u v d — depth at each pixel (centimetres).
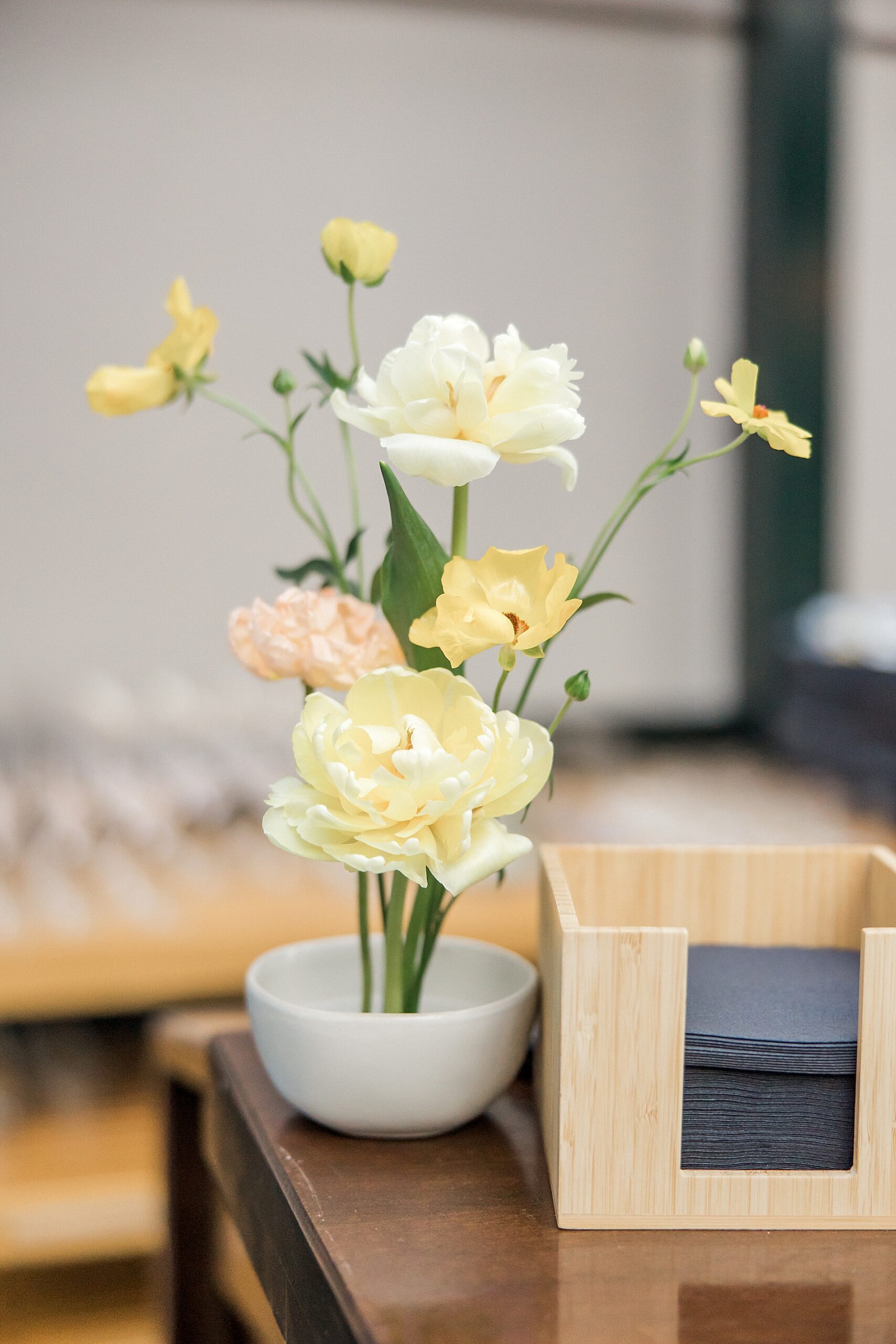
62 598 303
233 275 309
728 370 341
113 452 304
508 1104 115
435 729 105
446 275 321
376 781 102
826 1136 104
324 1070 108
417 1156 109
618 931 103
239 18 304
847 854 115
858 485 346
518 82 321
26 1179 204
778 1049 104
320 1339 102
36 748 276
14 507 298
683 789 296
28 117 293
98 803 251
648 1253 102
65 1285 213
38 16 291
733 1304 99
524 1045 111
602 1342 97
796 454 106
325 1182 107
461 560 104
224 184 307
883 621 296
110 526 305
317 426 313
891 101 338
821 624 309
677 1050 103
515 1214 105
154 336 306
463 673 107
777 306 331
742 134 335
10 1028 264
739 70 333
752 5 330
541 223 325
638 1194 104
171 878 242
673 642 340
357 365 110
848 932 116
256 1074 117
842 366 341
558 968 104
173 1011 237
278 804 104
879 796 268
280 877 244
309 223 313
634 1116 103
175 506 309
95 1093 242
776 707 336
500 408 104
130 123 300
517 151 322
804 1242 103
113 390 112
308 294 315
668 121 331
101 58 296
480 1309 99
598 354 331
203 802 254
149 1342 197
